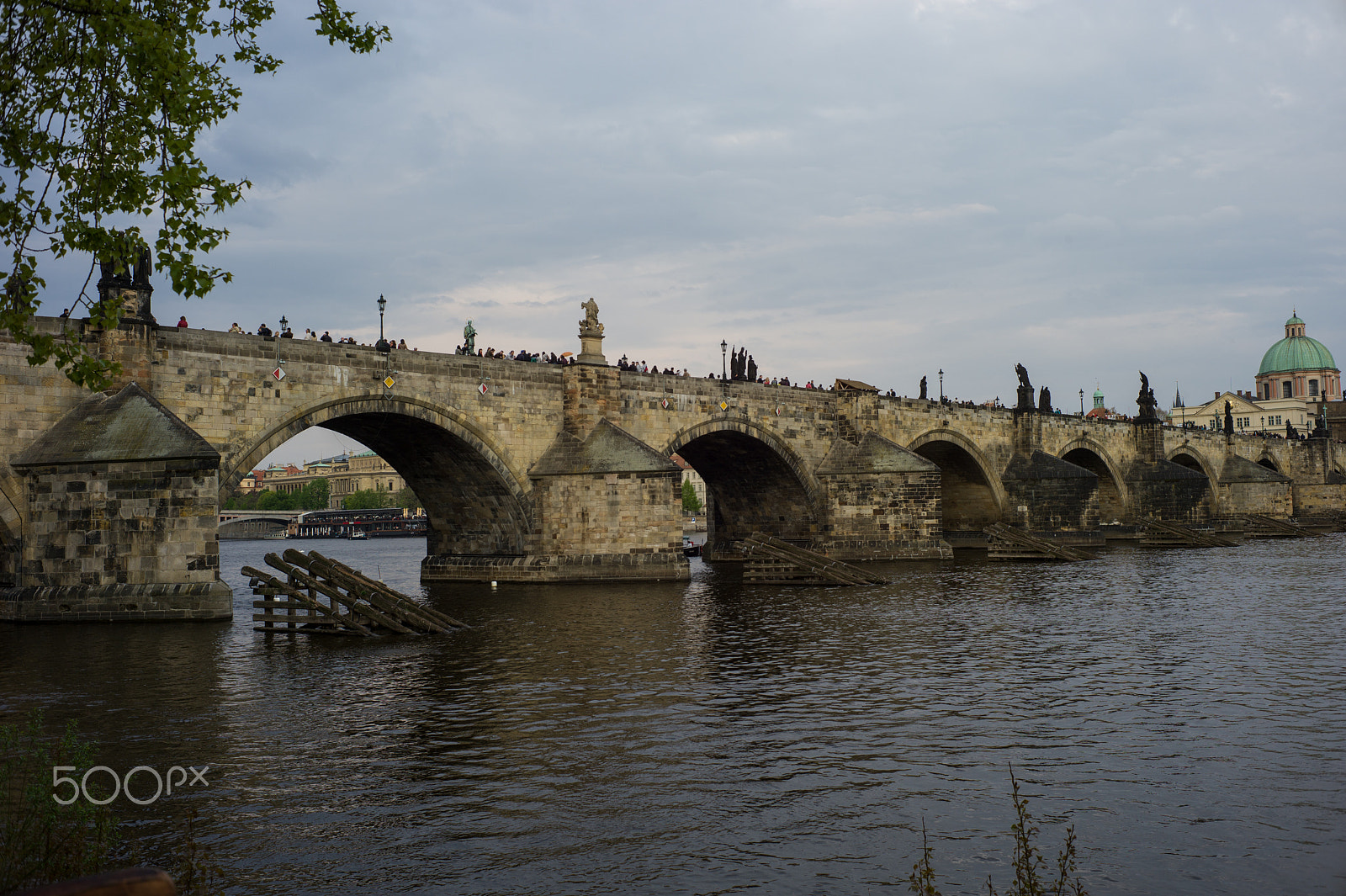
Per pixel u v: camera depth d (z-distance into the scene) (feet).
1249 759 74.74
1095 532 334.85
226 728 85.66
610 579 216.13
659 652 123.95
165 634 137.39
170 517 146.51
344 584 140.97
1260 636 132.98
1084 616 156.56
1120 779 70.13
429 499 233.76
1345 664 112.06
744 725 85.87
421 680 106.52
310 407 179.11
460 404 204.64
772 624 149.38
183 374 162.40
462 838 59.57
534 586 210.79
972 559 286.05
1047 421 370.53
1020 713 89.92
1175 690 99.19
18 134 59.93
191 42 63.00
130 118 60.70
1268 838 59.00
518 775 71.77
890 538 281.54
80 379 60.54
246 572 140.87
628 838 59.52
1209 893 51.60
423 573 236.43
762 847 58.03
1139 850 57.31
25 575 147.84
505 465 213.46
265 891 52.26
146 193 58.95
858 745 79.41
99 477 147.02
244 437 170.30
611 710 91.81
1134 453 425.69
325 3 65.41
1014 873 54.03
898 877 53.72
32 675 109.09
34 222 59.67
